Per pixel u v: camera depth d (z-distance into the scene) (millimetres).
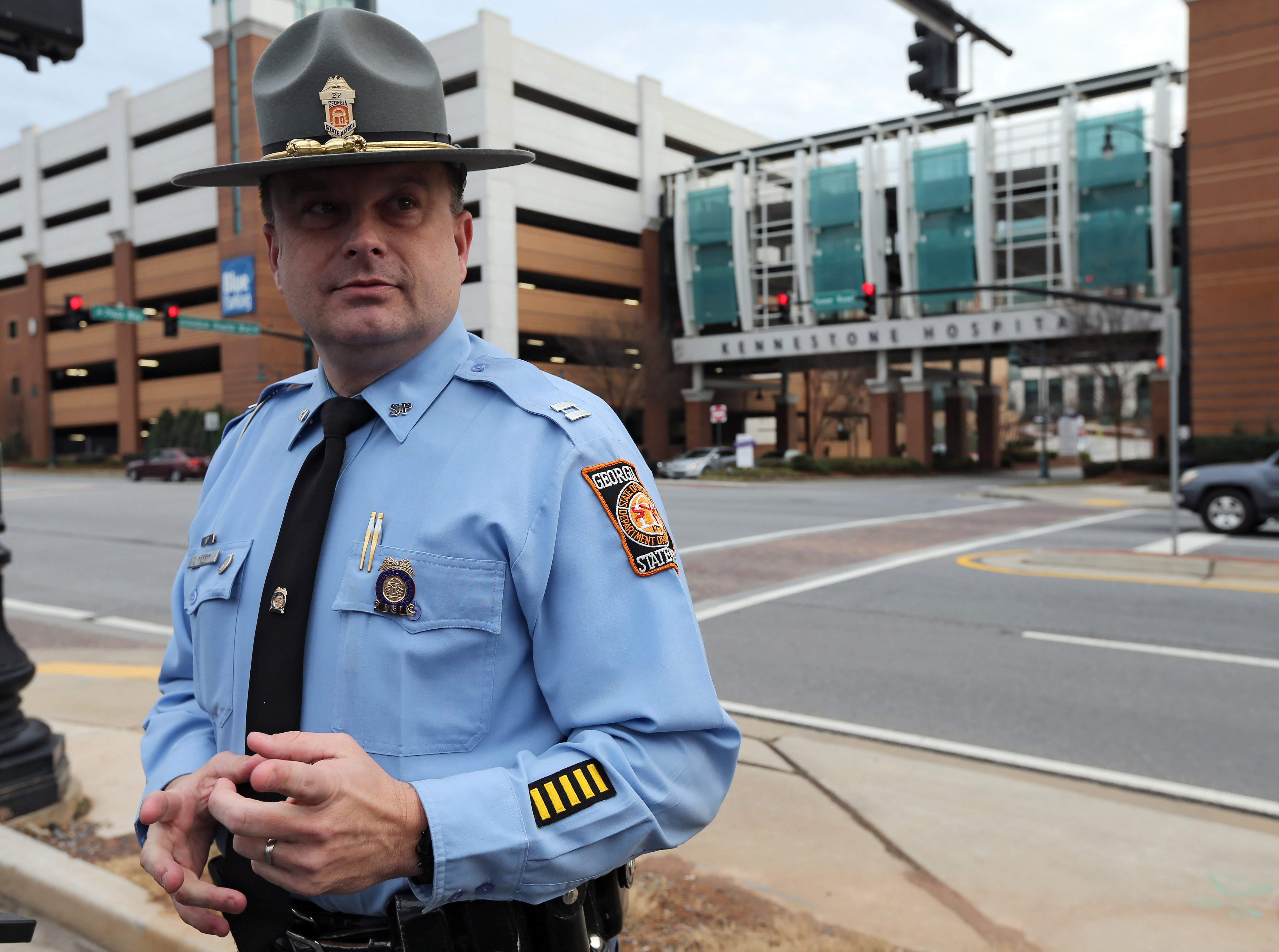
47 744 3492
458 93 39125
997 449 46688
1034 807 3650
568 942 1133
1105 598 8391
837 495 22859
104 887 2873
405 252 1177
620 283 44688
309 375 1391
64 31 3389
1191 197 27562
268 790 850
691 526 14680
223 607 1220
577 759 1023
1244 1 26516
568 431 1135
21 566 11164
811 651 6617
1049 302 34500
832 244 39094
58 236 49781
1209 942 2637
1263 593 8555
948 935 2645
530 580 1069
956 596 8555
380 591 1071
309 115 1141
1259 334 26656
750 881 2975
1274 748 4555
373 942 1146
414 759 1043
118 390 47031
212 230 42656
